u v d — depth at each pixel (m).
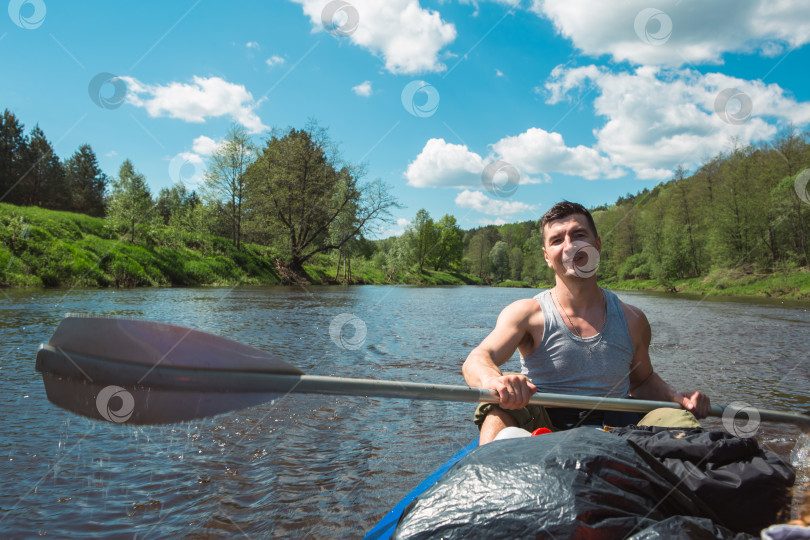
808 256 24.81
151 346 1.40
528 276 62.12
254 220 25.38
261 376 1.44
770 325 9.63
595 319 1.95
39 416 2.86
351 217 27.55
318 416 3.08
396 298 17.44
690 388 4.25
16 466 2.17
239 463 2.30
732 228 27.11
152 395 1.39
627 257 40.28
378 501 1.96
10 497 1.88
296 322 8.09
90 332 1.38
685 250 32.19
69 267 14.05
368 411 3.23
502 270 65.00
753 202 26.16
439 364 5.00
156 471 2.17
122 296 11.34
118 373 1.38
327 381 1.46
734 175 27.75
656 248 35.12
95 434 2.61
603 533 0.91
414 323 8.93
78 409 1.36
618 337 1.94
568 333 1.95
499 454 1.08
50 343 1.36
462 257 60.47
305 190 26.02
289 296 14.95
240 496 1.96
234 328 7.08
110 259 15.71
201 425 2.82
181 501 1.91
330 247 28.36
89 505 1.84
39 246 13.99
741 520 1.02
